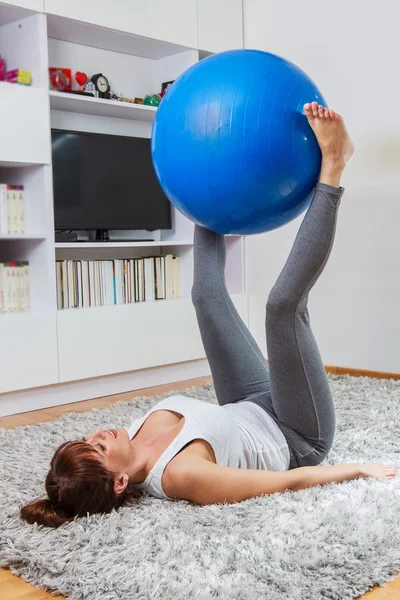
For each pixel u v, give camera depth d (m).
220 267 2.21
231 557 1.48
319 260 1.86
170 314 3.85
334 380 3.57
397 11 3.54
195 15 3.99
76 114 3.88
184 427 1.84
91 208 3.76
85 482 1.71
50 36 3.68
